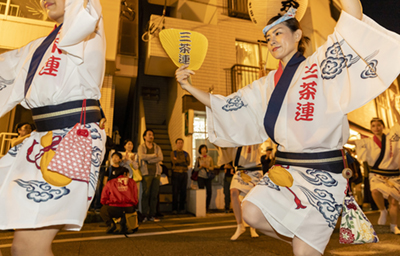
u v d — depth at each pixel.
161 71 8.06
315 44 8.23
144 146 5.16
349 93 1.18
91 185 1.12
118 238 3.09
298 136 1.25
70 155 1.03
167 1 8.73
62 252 2.35
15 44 5.25
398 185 3.32
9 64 1.37
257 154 3.30
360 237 1.15
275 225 1.17
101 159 1.20
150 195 5.04
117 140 6.24
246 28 8.52
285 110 1.33
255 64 8.34
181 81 1.70
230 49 8.14
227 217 5.26
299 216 1.13
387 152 3.54
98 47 1.22
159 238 3.06
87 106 1.17
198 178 6.09
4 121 5.74
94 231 3.69
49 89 1.11
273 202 1.19
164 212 6.29
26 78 1.22
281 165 1.32
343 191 1.18
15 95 1.30
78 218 1.01
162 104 10.70
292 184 1.21
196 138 7.33
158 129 10.07
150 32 7.09
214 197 6.79
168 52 1.70
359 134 8.81
